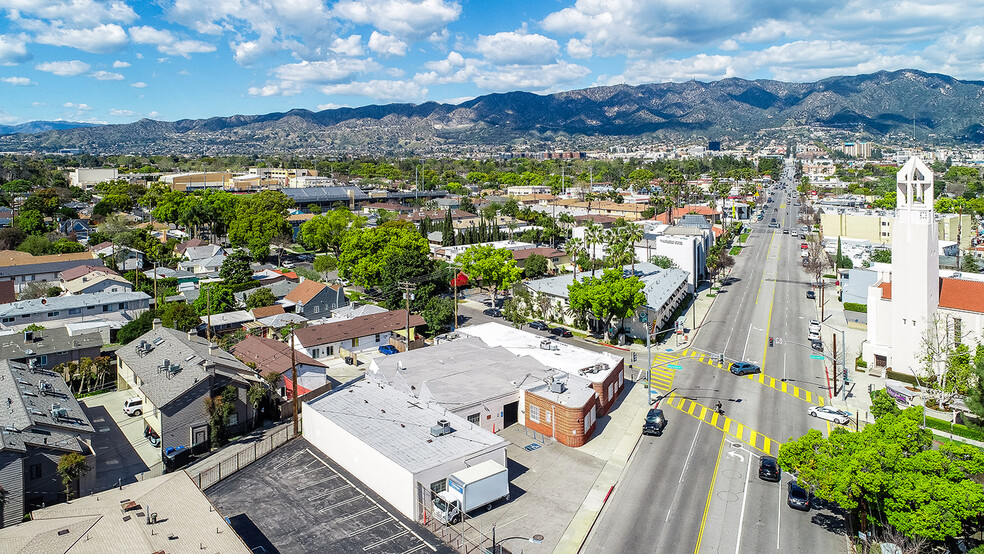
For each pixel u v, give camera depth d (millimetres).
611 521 48406
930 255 77625
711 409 71125
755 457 59281
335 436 56969
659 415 65625
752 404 72688
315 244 173875
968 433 63281
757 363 87750
